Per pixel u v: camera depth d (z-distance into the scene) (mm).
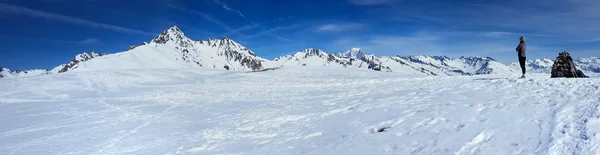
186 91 23156
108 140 9773
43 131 11070
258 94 20594
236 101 17625
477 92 13484
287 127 10523
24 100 20250
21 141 9797
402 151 7039
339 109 12805
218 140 9492
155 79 33781
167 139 9766
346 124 10039
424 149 6977
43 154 8508
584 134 6383
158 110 15180
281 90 22406
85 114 14414
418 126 8773
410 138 7828
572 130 6750
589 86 12211
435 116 9609
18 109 16578
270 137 9453
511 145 6555
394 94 15719
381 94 16281
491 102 10781
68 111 15336
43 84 27734
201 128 11039
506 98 11328
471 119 8789
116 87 26875
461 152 6531
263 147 8469
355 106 13125
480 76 22000
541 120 7875
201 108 15492
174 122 12227
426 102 12219
